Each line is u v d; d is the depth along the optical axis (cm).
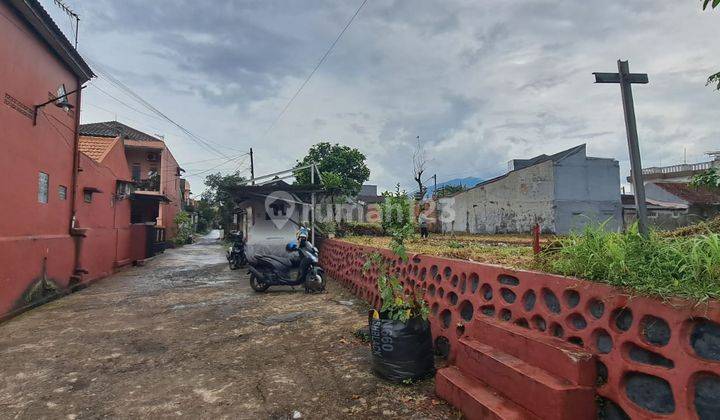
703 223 443
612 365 221
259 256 821
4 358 427
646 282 212
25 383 360
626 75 308
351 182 2803
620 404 212
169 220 2752
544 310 280
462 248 583
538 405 230
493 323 310
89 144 1307
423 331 352
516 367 256
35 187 730
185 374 378
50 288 766
